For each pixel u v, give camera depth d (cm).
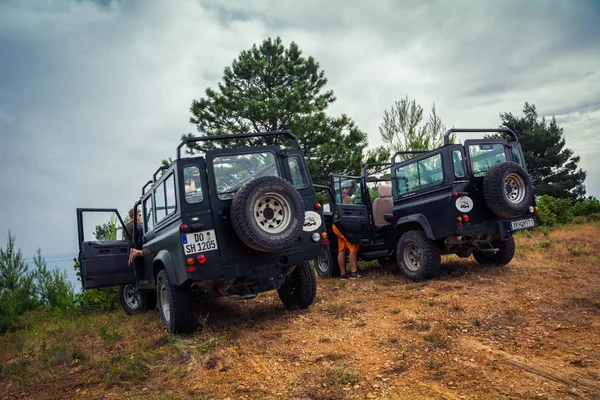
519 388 331
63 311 887
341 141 1827
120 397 379
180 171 524
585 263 731
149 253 665
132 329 604
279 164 579
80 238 761
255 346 468
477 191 688
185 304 531
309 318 559
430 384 349
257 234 498
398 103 1798
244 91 1897
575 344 404
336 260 912
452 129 699
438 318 505
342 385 359
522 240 1078
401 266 757
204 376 404
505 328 461
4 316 864
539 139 3169
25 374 464
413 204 745
